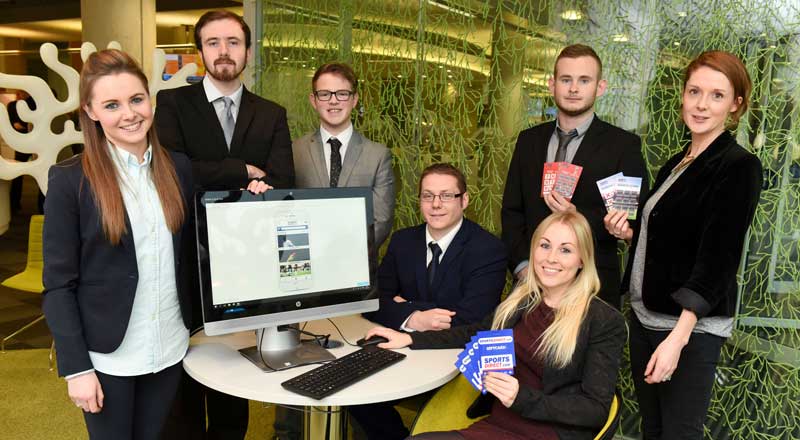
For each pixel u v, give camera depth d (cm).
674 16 265
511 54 299
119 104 159
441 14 317
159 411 182
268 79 382
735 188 176
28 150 385
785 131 247
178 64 460
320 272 192
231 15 238
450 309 229
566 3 284
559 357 175
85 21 638
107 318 165
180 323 184
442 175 225
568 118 236
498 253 229
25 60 1358
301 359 187
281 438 281
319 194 192
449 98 319
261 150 248
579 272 188
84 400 163
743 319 260
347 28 349
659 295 191
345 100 265
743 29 252
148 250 171
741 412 262
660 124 271
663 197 193
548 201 225
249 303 179
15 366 370
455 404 197
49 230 159
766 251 254
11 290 532
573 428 171
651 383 198
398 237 247
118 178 166
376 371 180
